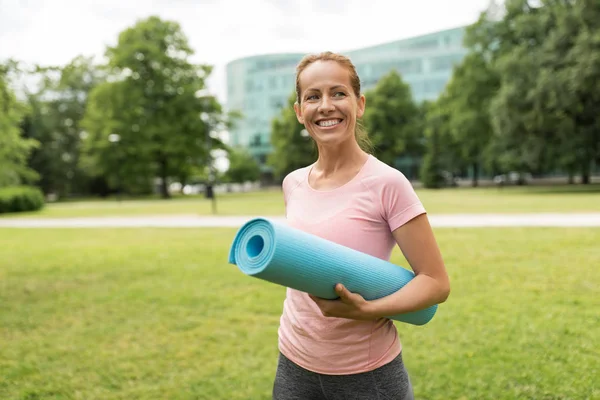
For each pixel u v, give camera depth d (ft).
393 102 180.34
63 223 64.03
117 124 149.48
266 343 15.42
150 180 177.78
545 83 98.58
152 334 16.55
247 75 280.92
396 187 5.06
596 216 47.16
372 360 5.39
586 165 136.77
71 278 26.09
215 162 167.43
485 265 25.38
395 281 4.92
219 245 36.78
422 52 241.96
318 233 5.27
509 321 16.46
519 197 88.02
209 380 12.92
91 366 14.02
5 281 25.58
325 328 5.37
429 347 14.56
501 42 132.67
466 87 139.54
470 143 144.36
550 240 32.40
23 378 13.35
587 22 100.48
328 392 5.47
